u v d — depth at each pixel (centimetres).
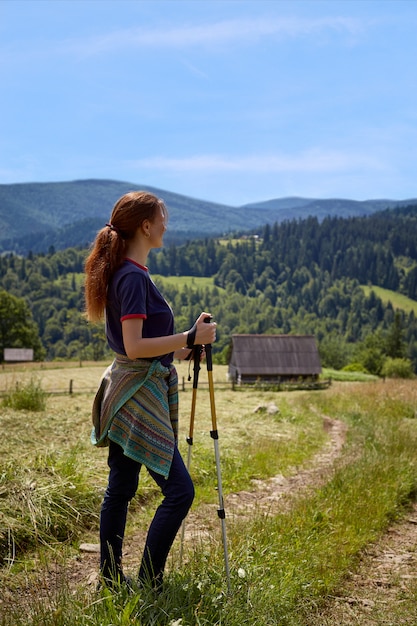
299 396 2414
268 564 452
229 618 362
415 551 568
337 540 545
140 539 550
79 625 332
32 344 8388
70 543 539
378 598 451
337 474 756
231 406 1927
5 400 1424
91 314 401
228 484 780
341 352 13362
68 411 1402
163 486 391
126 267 390
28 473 638
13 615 347
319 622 405
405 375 7456
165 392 393
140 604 353
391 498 707
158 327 398
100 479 675
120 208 402
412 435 1115
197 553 448
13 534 509
